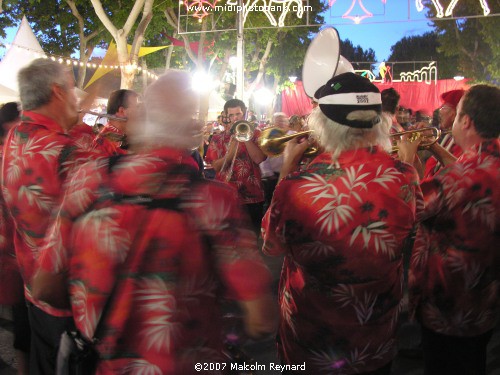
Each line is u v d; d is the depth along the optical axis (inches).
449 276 82.6
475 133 80.8
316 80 135.3
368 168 67.9
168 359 52.8
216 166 195.6
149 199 53.5
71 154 81.8
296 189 68.7
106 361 53.4
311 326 72.0
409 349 133.0
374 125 68.9
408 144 90.7
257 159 189.9
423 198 76.8
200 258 54.3
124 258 53.2
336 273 68.5
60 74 85.7
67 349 55.4
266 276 56.9
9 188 84.5
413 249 88.9
